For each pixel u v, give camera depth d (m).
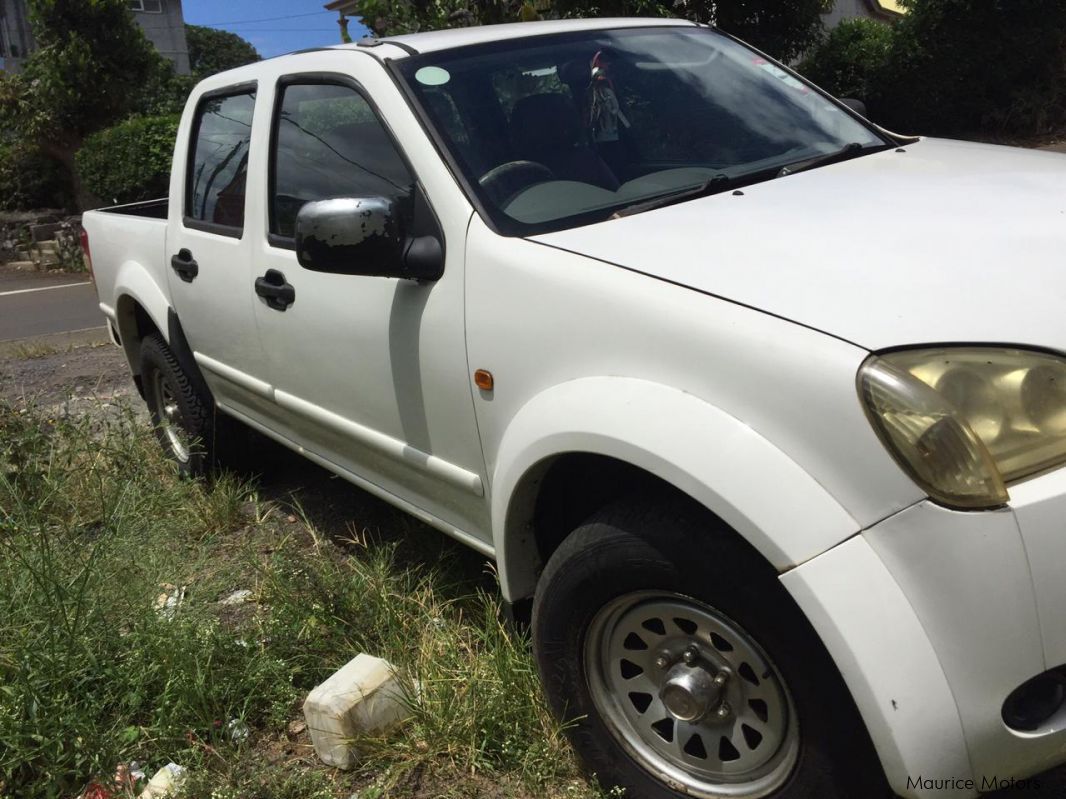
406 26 9.45
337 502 4.43
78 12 20.22
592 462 2.37
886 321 1.87
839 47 16.66
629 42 3.45
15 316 13.62
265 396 3.79
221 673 2.95
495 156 2.84
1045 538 1.73
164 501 4.11
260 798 2.49
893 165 2.88
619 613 2.27
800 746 1.99
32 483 4.06
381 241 2.62
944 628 1.74
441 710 2.68
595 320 2.24
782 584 1.85
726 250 2.23
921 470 1.75
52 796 2.57
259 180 3.64
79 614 3.00
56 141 20.81
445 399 2.74
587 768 2.44
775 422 1.90
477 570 3.47
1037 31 15.53
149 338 4.80
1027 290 1.94
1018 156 2.95
